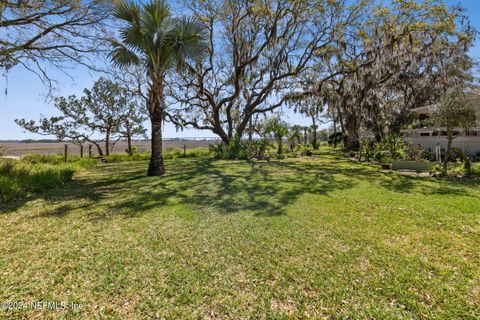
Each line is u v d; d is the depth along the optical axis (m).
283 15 13.16
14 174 6.65
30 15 6.67
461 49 14.00
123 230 3.47
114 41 7.97
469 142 11.59
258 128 21.55
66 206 4.62
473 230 3.42
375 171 9.06
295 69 14.68
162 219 3.91
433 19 11.59
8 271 2.42
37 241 3.11
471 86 14.66
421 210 4.30
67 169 7.87
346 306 1.97
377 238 3.20
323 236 3.26
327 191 5.80
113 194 5.58
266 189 6.01
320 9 12.38
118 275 2.36
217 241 3.11
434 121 8.24
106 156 15.09
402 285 2.22
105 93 16.64
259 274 2.40
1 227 3.57
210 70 15.50
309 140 33.00
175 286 2.20
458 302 2.00
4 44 6.84
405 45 12.10
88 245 3.00
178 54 8.00
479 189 5.89
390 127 15.83
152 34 7.75
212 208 4.46
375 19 12.50
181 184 6.67
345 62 13.47
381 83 14.28
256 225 3.64
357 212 4.24
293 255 2.76
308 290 2.16
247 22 14.66
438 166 8.22
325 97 17.12
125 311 1.90
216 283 2.25
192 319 1.83
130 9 7.40
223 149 14.73
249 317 1.85
